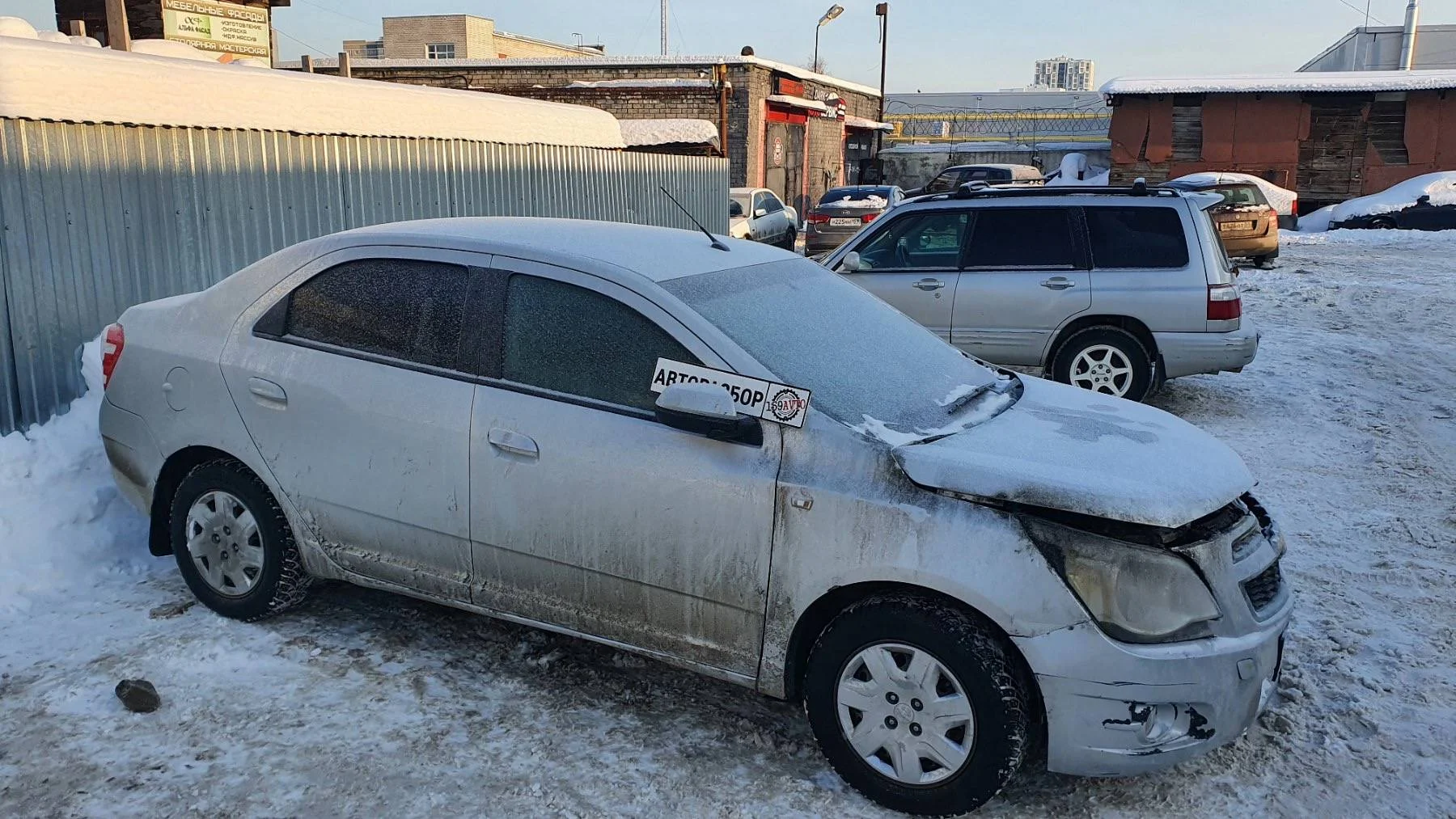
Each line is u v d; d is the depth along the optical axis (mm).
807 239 21453
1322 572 5281
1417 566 5363
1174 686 3129
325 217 8258
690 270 4008
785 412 3447
